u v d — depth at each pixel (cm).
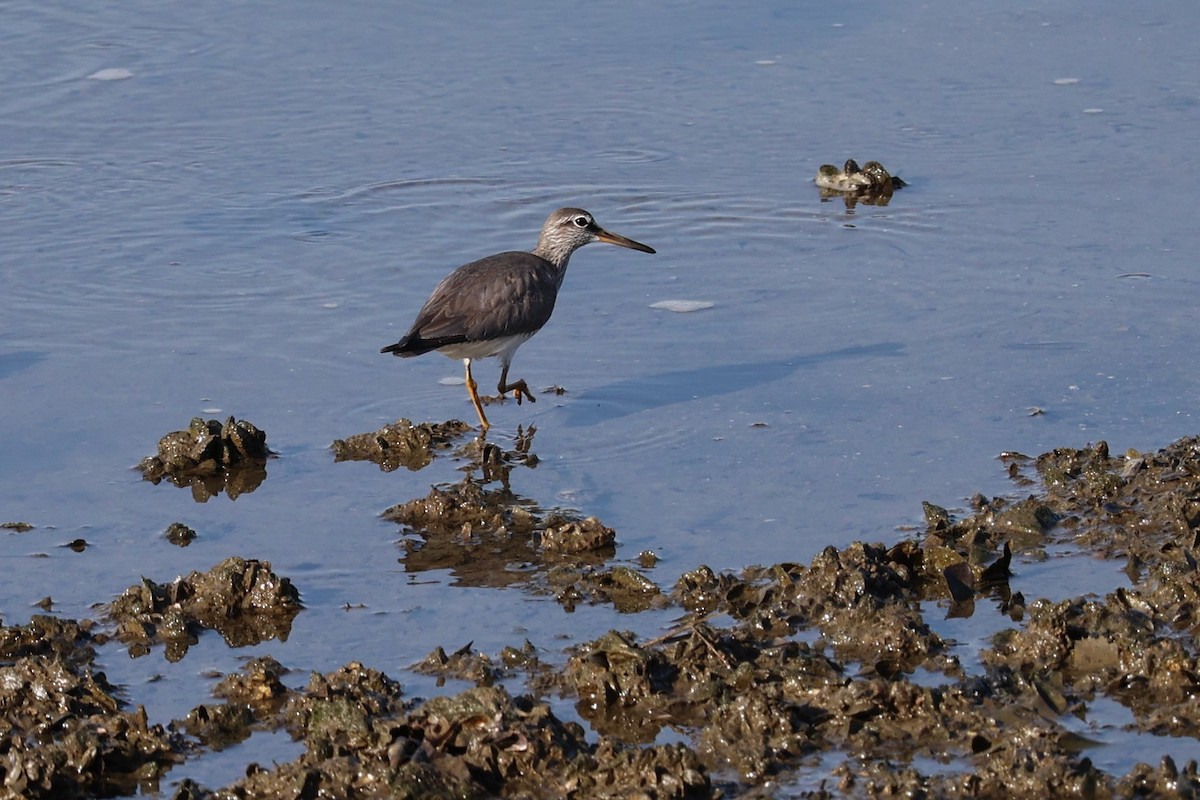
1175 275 1698
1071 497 1233
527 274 1507
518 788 876
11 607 1122
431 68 2436
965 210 1916
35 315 1673
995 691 952
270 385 1528
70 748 917
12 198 1986
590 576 1142
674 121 2242
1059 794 848
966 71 2388
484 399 1512
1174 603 1048
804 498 1264
